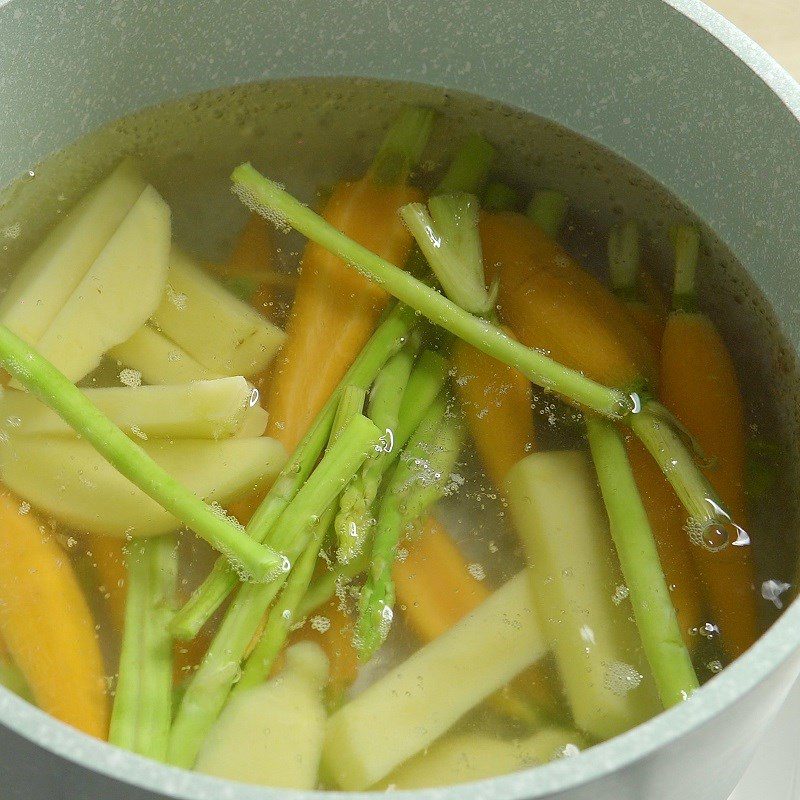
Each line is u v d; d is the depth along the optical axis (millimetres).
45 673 577
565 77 650
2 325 600
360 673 576
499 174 667
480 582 590
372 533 597
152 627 580
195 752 565
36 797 518
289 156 663
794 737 593
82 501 595
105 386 613
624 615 585
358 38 655
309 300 632
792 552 594
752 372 626
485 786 486
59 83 631
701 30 611
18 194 642
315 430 610
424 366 625
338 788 562
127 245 630
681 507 603
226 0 636
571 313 631
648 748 493
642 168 655
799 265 611
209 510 583
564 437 614
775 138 608
